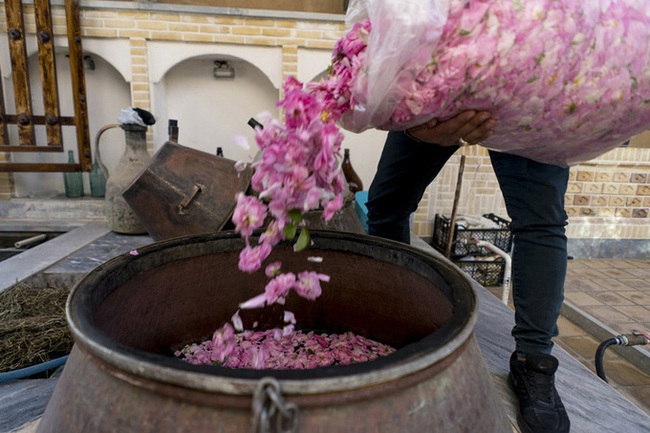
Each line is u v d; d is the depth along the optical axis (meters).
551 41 0.64
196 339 1.15
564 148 0.85
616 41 0.68
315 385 0.47
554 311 1.09
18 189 3.01
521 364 1.10
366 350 1.11
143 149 2.52
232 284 1.16
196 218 1.79
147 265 0.95
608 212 3.66
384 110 0.71
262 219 0.75
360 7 0.80
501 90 0.68
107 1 2.66
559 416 1.01
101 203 2.91
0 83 2.57
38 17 2.47
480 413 0.63
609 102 0.71
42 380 1.20
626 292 2.93
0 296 1.67
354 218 1.77
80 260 2.07
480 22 0.64
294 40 2.88
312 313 1.23
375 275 1.08
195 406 0.49
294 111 0.68
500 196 3.36
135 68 2.80
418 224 3.31
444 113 0.73
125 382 0.53
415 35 0.62
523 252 1.10
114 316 0.85
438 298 0.89
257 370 0.50
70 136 3.00
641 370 2.09
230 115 3.21
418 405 0.54
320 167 0.67
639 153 3.54
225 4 2.97
